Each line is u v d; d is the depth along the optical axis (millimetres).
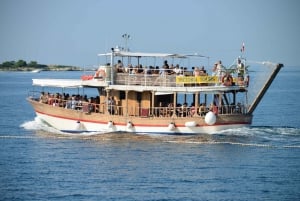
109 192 60094
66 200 57688
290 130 89312
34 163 70875
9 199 58000
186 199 58281
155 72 85125
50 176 65312
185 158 72938
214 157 73438
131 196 58938
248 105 86312
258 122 109625
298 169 68750
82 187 61562
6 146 80375
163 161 71500
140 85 84750
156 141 81438
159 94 84000
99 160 72000
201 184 62844
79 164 70250
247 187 62094
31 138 85562
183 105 84062
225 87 83938
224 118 83562
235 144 80312
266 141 82250
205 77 84312
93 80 86438
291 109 136500
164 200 57969
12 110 131750
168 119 83062
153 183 62969
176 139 82188
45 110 89750
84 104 86625
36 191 60281
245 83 86188
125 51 86438
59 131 88812
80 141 82312
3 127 97938
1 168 68625
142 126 84000
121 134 84438
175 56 84812
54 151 76875
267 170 68188
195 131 83375
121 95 86188
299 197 59219
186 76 84000
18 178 64625
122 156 73812
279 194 60062
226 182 63656
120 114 85875
